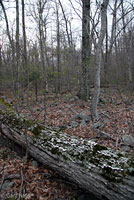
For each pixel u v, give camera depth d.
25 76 3.96
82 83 7.55
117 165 1.61
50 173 2.39
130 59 9.56
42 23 5.12
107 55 9.77
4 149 3.15
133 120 4.28
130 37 9.24
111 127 4.03
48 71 5.39
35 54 4.30
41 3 5.39
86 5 5.97
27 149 2.61
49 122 4.84
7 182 2.26
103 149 1.91
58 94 9.61
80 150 1.97
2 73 8.98
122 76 10.06
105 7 3.73
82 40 6.96
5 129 3.19
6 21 4.31
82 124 4.39
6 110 3.75
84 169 1.76
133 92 8.20
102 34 3.89
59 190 2.08
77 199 1.91
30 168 2.53
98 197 1.73
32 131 2.69
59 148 2.12
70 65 7.88
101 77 11.75
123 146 3.02
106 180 1.57
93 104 4.51
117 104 6.51
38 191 2.08
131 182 1.43
